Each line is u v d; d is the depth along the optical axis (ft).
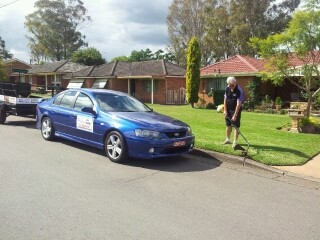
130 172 22.80
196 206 17.19
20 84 46.42
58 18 228.43
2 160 24.77
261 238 14.02
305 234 14.51
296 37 46.60
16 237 13.37
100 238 13.51
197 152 28.09
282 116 61.46
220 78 87.45
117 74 112.78
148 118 26.04
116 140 25.14
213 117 56.24
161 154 24.34
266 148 29.22
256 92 79.00
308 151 29.04
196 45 82.48
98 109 27.30
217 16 164.66
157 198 18.11
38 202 16.99
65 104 30.96
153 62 114.83
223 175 22.82
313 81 48.19
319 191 20.27
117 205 16.94
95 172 22.52
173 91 103.55
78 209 16.29
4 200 17.12
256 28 159.12
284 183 21.56
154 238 13.67
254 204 17.78
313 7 45.52
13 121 47.14
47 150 28.40
